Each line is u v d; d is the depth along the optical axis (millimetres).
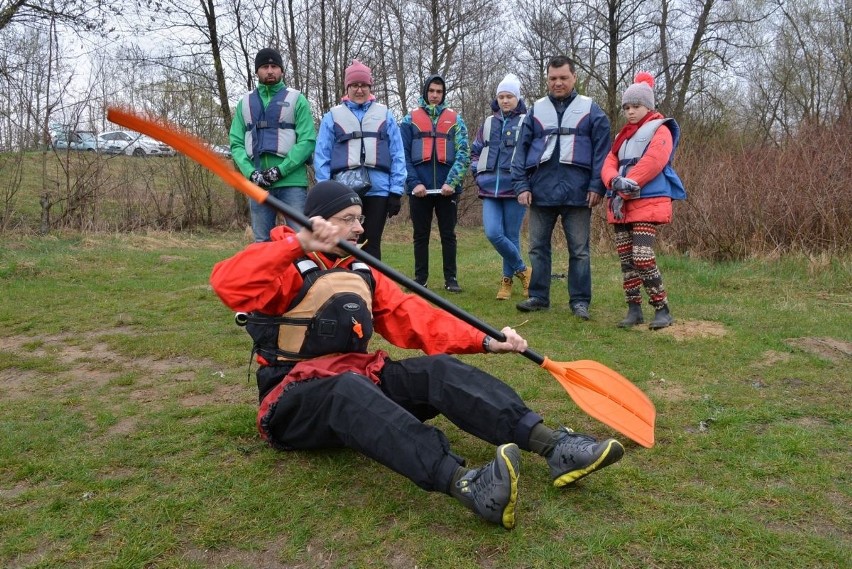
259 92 5168
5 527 2047
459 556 1854
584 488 2232
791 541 1911
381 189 5449
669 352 3893
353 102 5414
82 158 11586
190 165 13531
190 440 2678
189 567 1827
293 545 1926
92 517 2088
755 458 2455
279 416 2297
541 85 18703
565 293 5961
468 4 18906
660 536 1940
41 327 4855
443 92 6039
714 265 7164
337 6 15031
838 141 7344
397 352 4117
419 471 1981
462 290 6238
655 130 4379
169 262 8500
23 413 3043
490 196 5574
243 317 2467
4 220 10523
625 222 4512
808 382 3314
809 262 6383
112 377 3643
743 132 12477
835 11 14406
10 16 9961
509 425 2211
